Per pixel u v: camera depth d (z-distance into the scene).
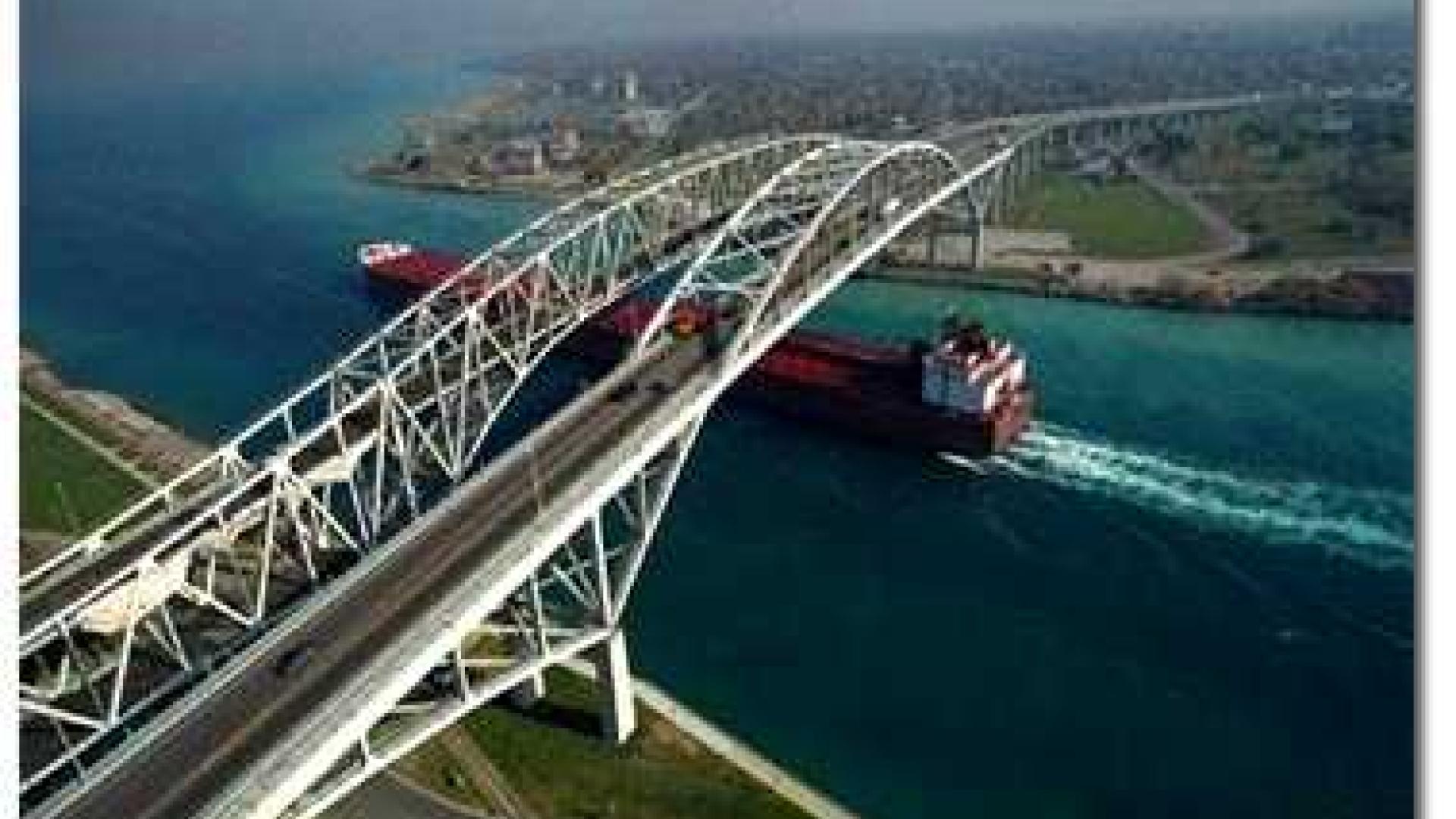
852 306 193.75
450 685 83.50
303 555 91.25
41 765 76.81
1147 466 135.38
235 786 65.12
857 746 93.19
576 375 165.38
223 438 158.00
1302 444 139.75
